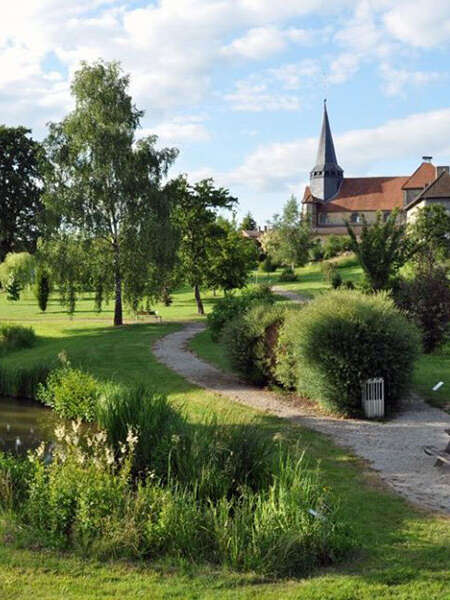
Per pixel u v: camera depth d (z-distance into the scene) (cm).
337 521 670
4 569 614
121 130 3431
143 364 2189
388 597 541
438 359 2202
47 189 3450
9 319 4169
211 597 548
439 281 2428
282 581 582
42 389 1752
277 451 974
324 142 11294
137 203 3419
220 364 2164
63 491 713
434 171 9462
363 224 2867
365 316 1347
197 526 664
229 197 4116
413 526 716
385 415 1361
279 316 1702
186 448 866
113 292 3694
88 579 590
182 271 4175
